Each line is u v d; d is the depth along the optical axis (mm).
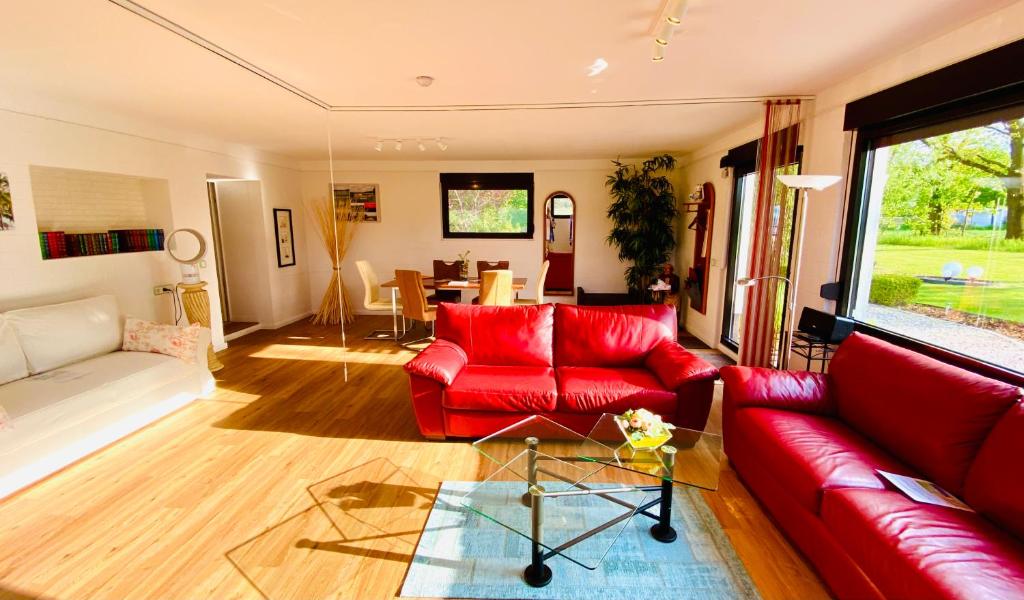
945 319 2479
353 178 7062
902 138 2768
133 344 3725
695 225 5953
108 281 3957
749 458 2496
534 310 3574
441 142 5402
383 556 2078
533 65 2832
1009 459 1655
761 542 2166
